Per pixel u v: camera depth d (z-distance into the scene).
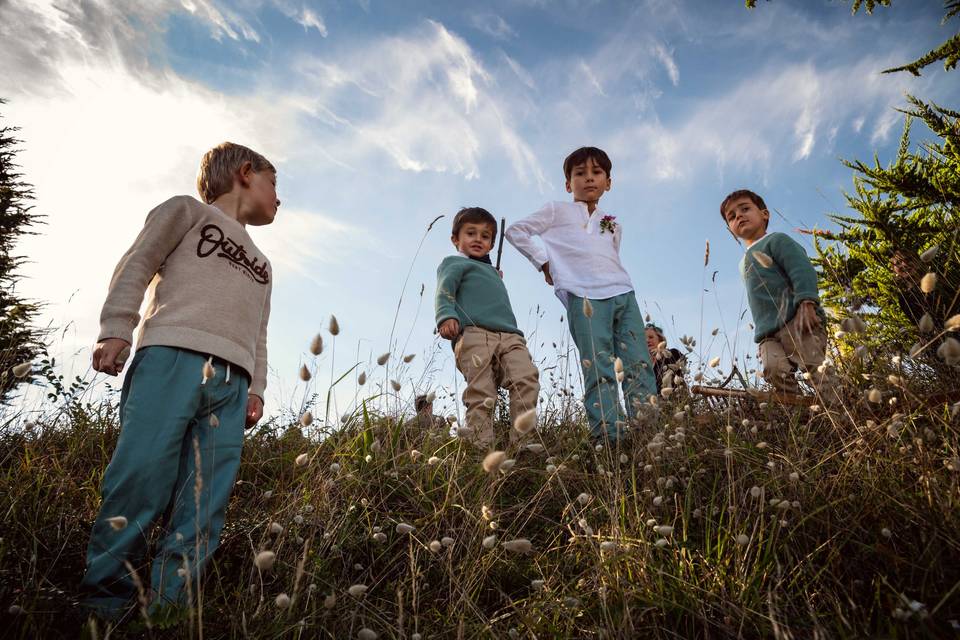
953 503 1.87
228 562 2.24
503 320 3.90
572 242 4.26
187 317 2.20
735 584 1.86
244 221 2.74
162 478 1.99
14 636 1.56
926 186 4.55
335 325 2.29
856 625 1.58
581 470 3.12
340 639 1.83
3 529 2.19
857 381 2.79
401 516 2.61
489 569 2.23
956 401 2.54
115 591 1.86
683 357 3.83
